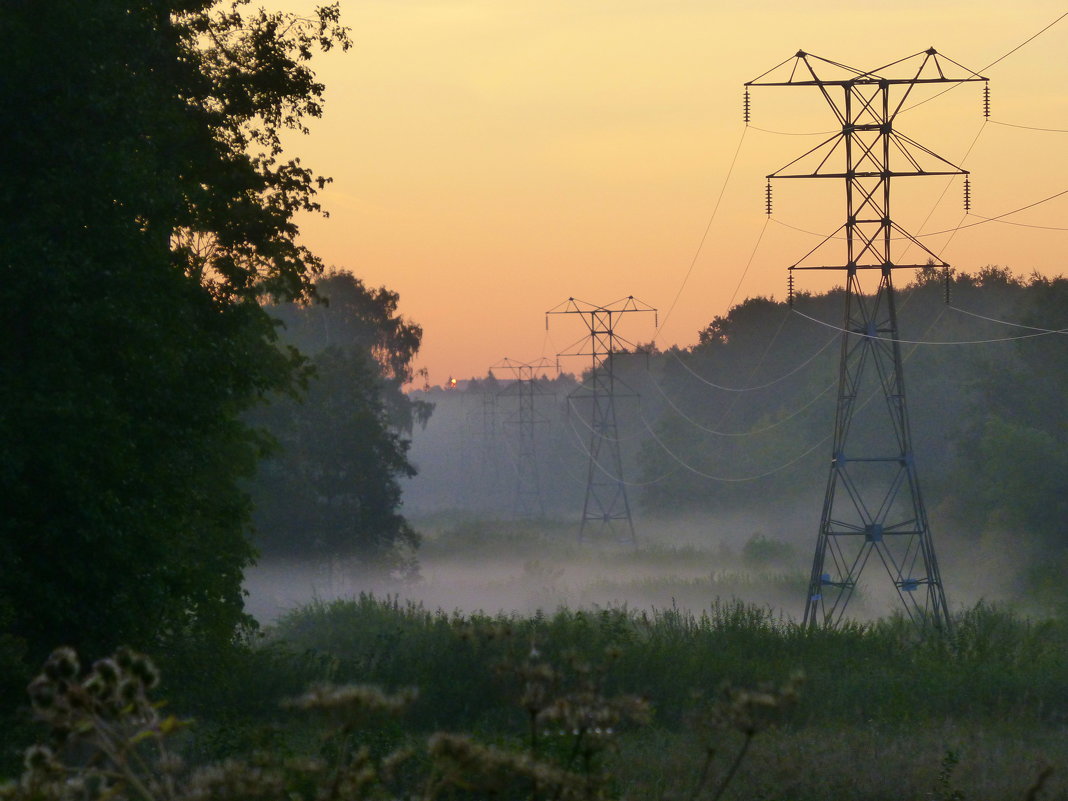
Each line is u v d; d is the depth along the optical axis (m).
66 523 45.53
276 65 65.69
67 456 44.62
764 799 37.00
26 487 44.06
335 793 10.52
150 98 52.66
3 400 44.47
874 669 65.19
